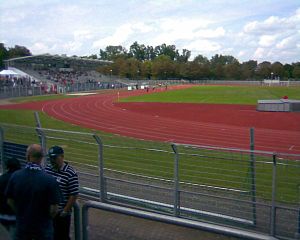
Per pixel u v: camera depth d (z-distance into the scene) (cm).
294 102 3912
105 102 5141
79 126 2852
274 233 768
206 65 14888
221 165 1286
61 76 9388
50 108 4212
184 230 407
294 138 2369
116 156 1451
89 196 999
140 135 2467
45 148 1020
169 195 967
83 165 1284
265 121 3200
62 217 581
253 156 857
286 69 15525
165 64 14150
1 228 674
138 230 437
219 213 872
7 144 1104
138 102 5156
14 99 5397
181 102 5156
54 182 488
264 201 979
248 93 7281
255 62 16288
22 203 481
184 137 2400
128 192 1022
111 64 12988
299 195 1005
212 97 6156
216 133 2561
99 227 463
